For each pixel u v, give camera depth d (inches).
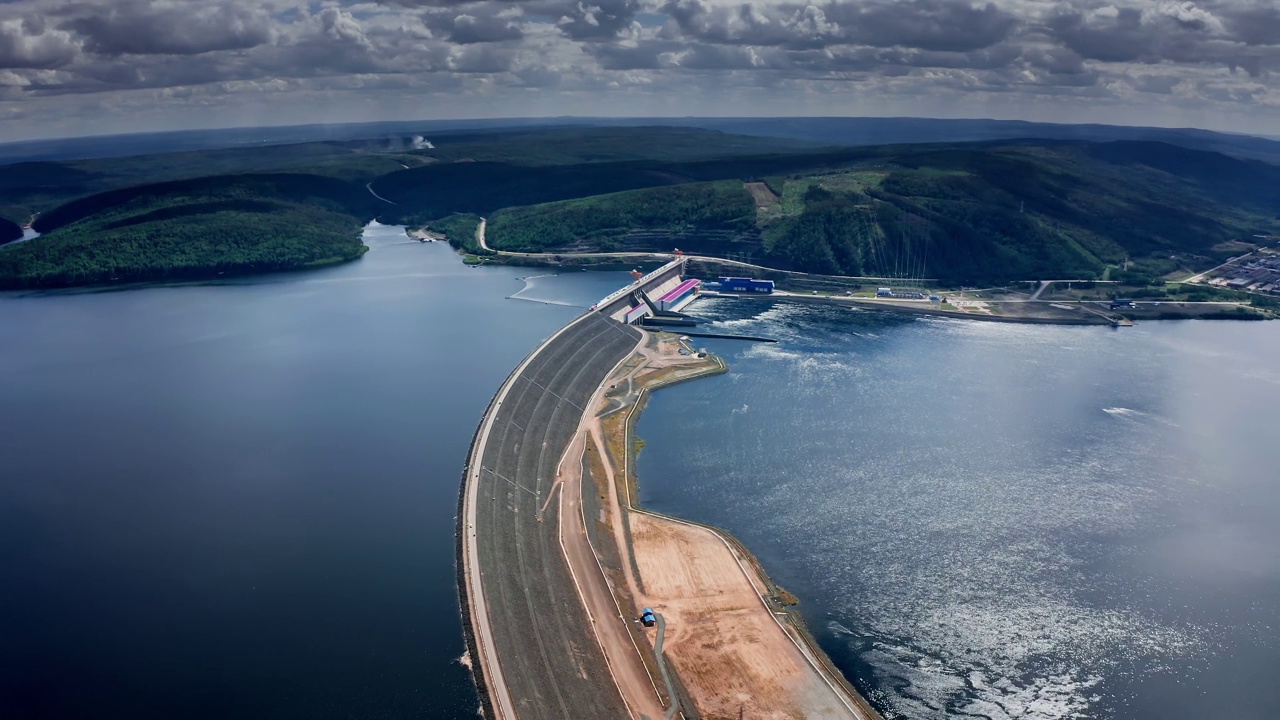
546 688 5477.4
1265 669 5871.1
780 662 5905.5
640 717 5388.8
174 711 5536.4
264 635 6254.9
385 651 5999.0
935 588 6761.8
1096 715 5492.1
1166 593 6702.8
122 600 6771.7
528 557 6963.6
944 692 5689.0
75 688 5777.6
